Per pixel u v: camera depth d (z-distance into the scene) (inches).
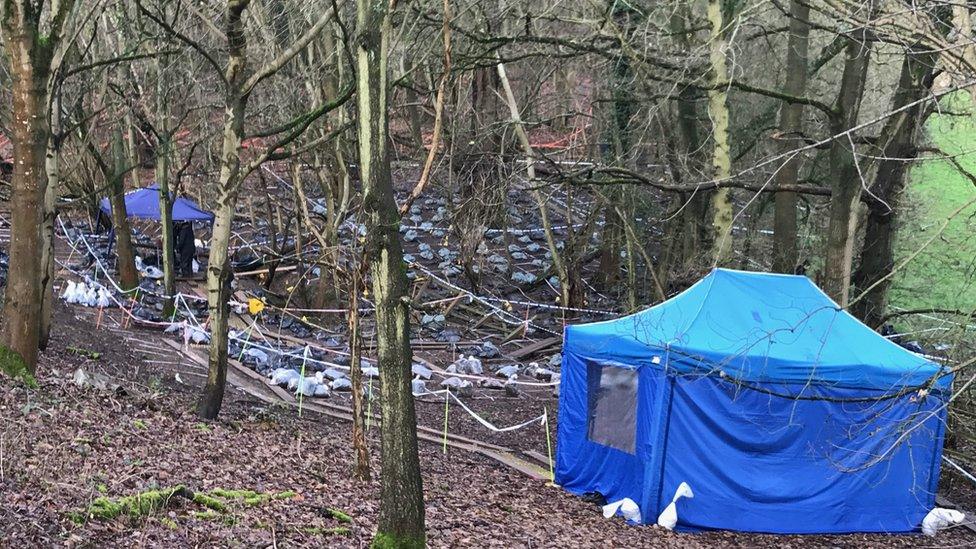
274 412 555.5
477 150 999.0
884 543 470.6
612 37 665.6
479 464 538.6
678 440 457.7
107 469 309.3
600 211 1067.9
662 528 451.2
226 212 461.4
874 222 742.5
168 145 796.6
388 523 269.6
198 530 275.4
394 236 267.9
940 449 496.1
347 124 459.8
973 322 532.1
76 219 1294.3
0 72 579.5
